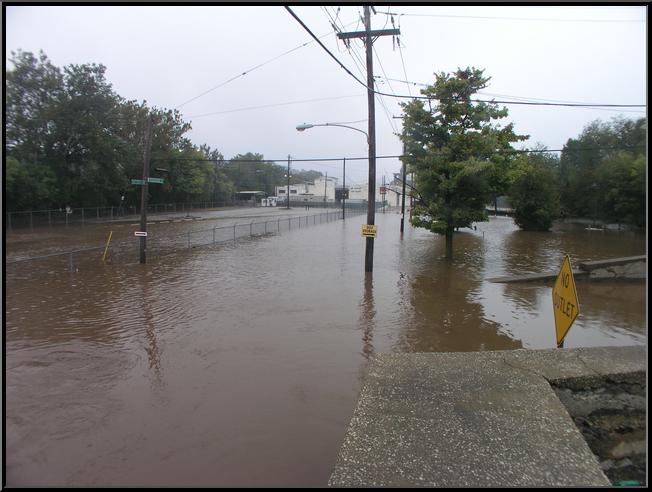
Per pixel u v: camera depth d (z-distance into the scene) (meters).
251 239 27.58
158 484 4.14
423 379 3.51
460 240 29.00
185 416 5.43
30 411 5.56
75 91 39.59
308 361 7.25
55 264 17.52
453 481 2.29
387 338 8.52
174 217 47.56
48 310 10.45
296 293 12.40
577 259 19.91
